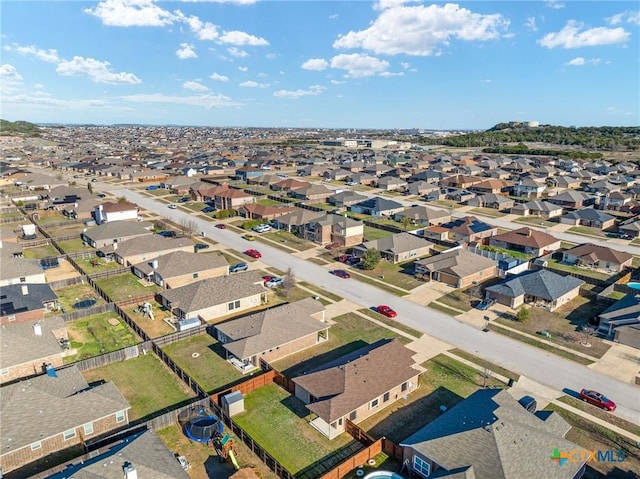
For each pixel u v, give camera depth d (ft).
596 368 150.41
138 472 91.66
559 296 196.75
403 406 130.93
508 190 497.46
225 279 199.93
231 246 288.92
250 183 539.70
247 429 120.37
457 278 220.43
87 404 117.50
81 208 352.69
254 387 138.62
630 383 141.90
